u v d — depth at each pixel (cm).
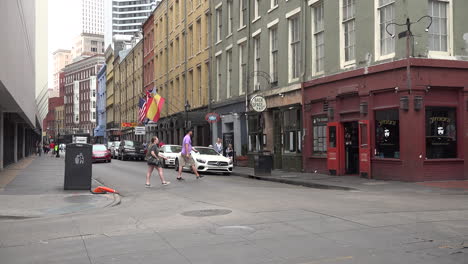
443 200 1114
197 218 898
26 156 5006
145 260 592
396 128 1570
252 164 2628
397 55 1537
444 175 1534
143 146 4062
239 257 591
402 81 1509
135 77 6109
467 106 1566
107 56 8419
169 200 1210
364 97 1692
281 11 2334
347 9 1831
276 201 1112
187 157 1844
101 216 969
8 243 720
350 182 1584
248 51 2716
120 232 786
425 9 1518
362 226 768
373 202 1077
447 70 1533
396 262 552
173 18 4316
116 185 1656
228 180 1878
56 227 848
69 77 14275
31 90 2805
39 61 3822
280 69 2348
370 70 1647
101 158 3509
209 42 3366
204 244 669
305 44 2111
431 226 761
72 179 1430
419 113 1498
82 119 13250
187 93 3881
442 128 1552
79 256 625
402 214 885
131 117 6294
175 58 4266
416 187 1374
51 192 1371
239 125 2855
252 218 868
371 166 1669
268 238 693
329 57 1919
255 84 2659
